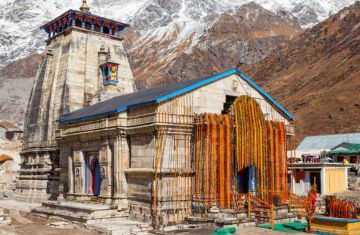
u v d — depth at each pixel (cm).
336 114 11444
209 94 3281
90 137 3503
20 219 3456
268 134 3406
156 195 2952
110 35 5475
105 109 3525
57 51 5250
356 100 11738
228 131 3161
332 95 12631
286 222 3050
